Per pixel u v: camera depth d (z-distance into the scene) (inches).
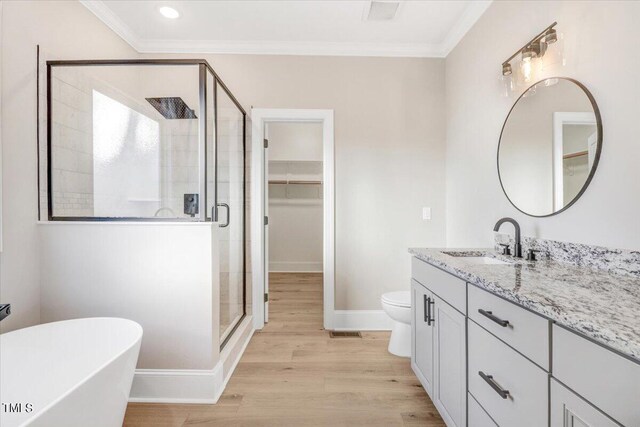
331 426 64.9
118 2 91.1
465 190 100.8
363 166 116.0
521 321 38.9
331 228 115.0
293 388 78.0
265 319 121.5
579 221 57.1
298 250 218.5
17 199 68.1
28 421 38.1
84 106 81.4
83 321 66.2
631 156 47.6
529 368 37.5
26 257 70.0
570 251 58.9
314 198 217.5
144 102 88.1
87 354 65.2
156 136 87.4
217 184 88.9
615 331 26.6
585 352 29.5
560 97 60.8
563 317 31.6
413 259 81.0
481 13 90.7
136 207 85.9
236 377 82.9
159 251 72.8
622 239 49.2
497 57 83.4
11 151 66.7
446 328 60.9
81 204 80.6
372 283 116.8
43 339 63.2
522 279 46.7
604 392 27.5
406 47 114.0
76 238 72.8
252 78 115.0
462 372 54.4
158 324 73.0
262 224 117.1
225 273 91.4
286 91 115.2
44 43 74.7
